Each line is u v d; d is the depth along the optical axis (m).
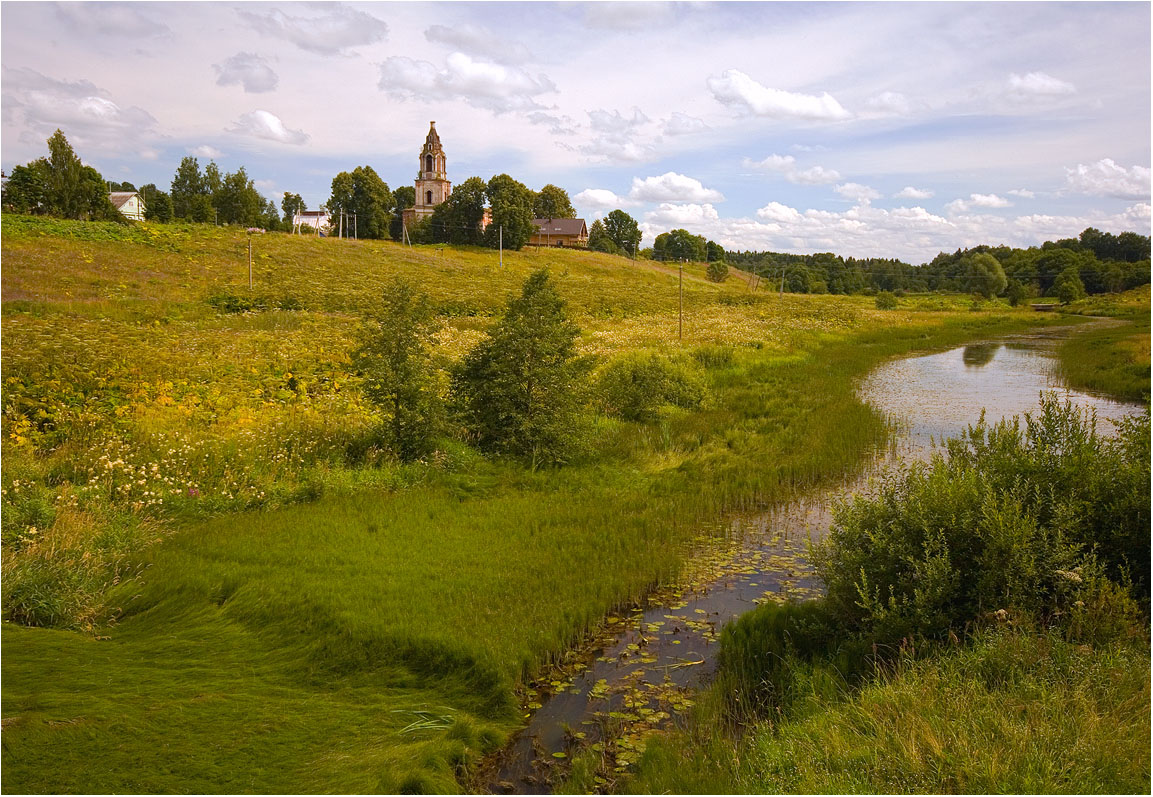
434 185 101.44
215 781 3.98
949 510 6.02
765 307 48.28
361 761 4.29
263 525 8.34
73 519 7.49
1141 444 6.49
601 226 119.31
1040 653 4.82
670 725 5.01
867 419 15.59
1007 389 21.30
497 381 11.52
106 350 14.93
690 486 10.81
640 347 24.84
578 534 8.43
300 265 46.94
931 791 3.62
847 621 6.08
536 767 4.54
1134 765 3.62
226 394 13.41
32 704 4.51
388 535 8.17
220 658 5.57
